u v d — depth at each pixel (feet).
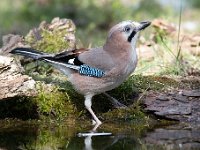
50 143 34.50
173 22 61.52
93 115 39.60
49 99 40.73
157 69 46.75
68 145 34.14
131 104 41.22
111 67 38.65
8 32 67.51
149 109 40.16
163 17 61.52
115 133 36.86
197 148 33.09
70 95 41.19
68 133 37.09
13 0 83.15
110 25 70.54
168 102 40.55
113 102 41.06
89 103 39.81
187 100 40.63
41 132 37.29
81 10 74.18
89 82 39.04
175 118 39.52
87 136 36.14
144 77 43.75
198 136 35.86
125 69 39.04
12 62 39.37
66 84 42.42
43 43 48.24
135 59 39.60
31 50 40.29
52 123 39.78
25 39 48.78
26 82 39.52
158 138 35.40
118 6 68.90
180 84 42.88
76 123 39.70
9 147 33.83
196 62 47.57
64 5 76.43
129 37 39.32
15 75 39.27
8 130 37.93
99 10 72.23
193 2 79.36
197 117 39.50
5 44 47.50
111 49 39.17
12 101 40.47
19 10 78.28
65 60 39.47
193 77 44.09
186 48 51.42
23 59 45.98
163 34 53.67
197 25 67.05
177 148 33.17
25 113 40.63
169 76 44.52
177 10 75.66
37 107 40.60
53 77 44.37
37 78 43.83
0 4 82.17
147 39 55.31
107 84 39.06
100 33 66.18
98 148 33.32
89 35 64.54
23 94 39.24
